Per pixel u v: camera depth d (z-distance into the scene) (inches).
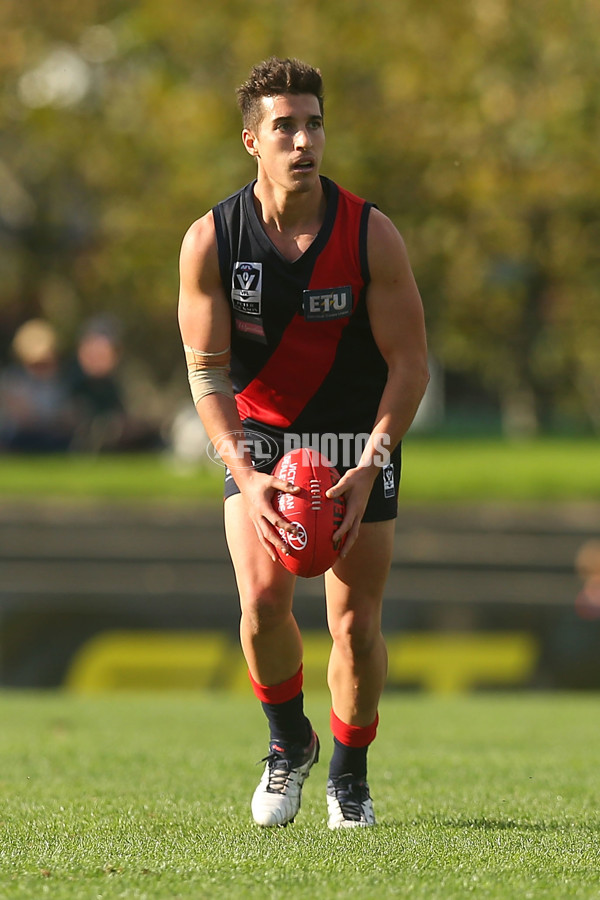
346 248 527.8
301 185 516.1
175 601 1813.5
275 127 517.0
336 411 560.4
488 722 1059.3
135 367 3909.9
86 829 548.1
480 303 2972.4
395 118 2667.3
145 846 507.2
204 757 804.0
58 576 2106.3
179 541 2158.0
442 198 2694.4
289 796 579.2
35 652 1766.7
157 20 2797.7
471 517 2178.9
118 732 967.6
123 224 2979.8
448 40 2659.9
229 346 550.9
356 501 524.4
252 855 487.8
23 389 2896.2
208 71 2864.2
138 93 2999.5
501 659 1758.1
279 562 543.5
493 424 5221.5
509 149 2669.8
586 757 814.5
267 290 531.8
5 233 3599.9
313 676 1640.0
